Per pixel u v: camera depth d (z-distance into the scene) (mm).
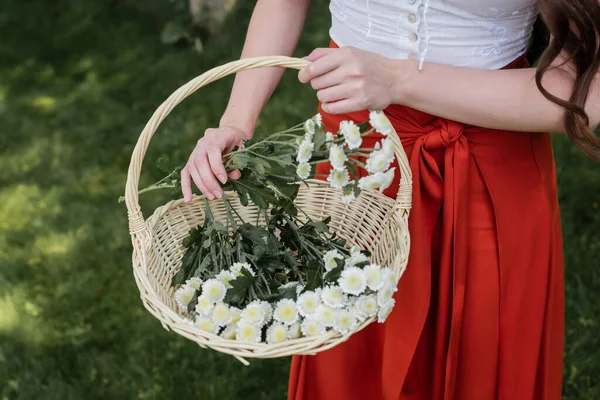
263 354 1163
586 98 1229
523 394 1534
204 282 1325
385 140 1250
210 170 1344
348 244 1515
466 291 1465
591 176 2930
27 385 2252
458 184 1389
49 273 2648
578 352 2273
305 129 1315
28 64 3908
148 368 2301
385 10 1339
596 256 2596
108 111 3531
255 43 1565
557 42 1199
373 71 1250
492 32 1327
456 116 1311
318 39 3859
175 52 3928
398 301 1478
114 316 2490
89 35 4125
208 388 2221
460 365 1522
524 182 1419
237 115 1519
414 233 1434
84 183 3096
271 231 1462
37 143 3334
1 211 2947
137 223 1331
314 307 1231
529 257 1454
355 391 1643
